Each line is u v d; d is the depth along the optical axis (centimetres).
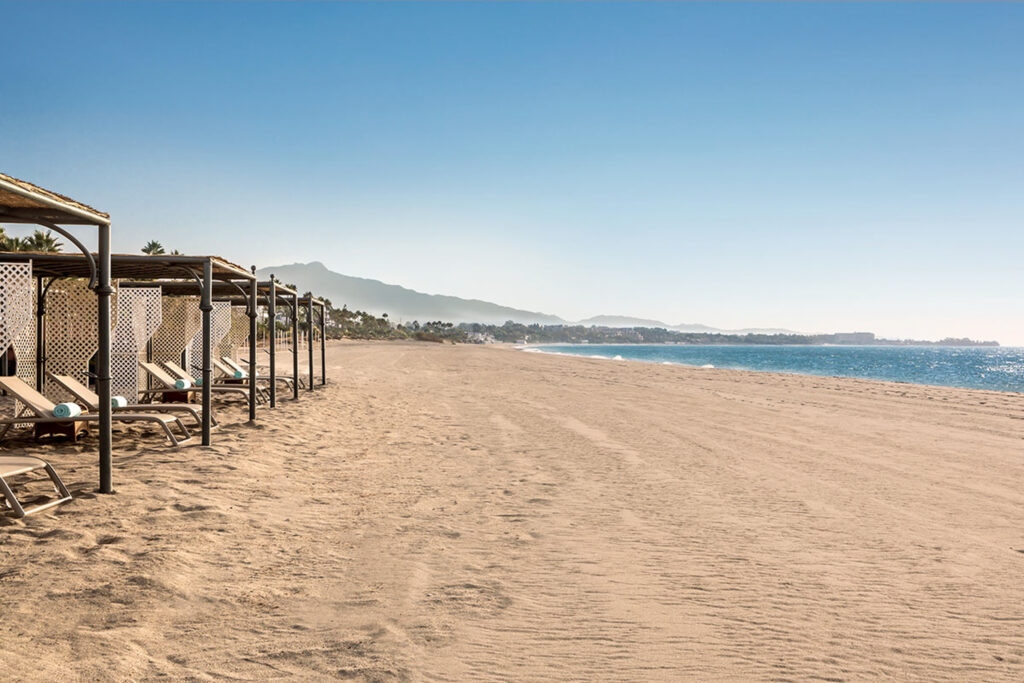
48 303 1008
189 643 318
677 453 847
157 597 369
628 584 402
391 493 630
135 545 446
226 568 418
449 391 1728
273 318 1263
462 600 376
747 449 877
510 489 649
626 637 330
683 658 309
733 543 482
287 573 414
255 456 777
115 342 1044
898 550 467
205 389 821
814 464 777
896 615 358
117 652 306
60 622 335
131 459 723
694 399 1540
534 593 387
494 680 287
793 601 377
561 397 1581
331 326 11981
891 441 945
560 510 573
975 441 949
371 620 348
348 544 475
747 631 338
